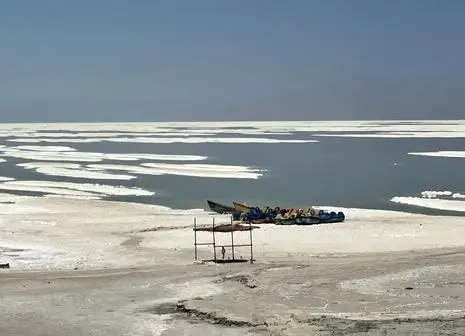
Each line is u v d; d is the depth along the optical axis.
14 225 44.94
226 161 96.94
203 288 24.39
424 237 38.72
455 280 24.12
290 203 56.09
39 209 52.50
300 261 30.94
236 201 57.53
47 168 85.38
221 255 34.09
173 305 21.59
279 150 122.00
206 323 18.73
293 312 19.44
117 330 18.47
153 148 129.62
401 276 25.16
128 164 91.12
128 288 24.83
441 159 97.31
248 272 27.55
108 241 38.91
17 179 74.81
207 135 192.38
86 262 32.69
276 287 23.84
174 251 35.50
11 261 33.09
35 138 174.75
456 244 36.38
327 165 89.94
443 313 18.75
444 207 52.22
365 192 62.06
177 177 75.19
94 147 133.25
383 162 93.44
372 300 21.19
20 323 19.56
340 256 32.75
